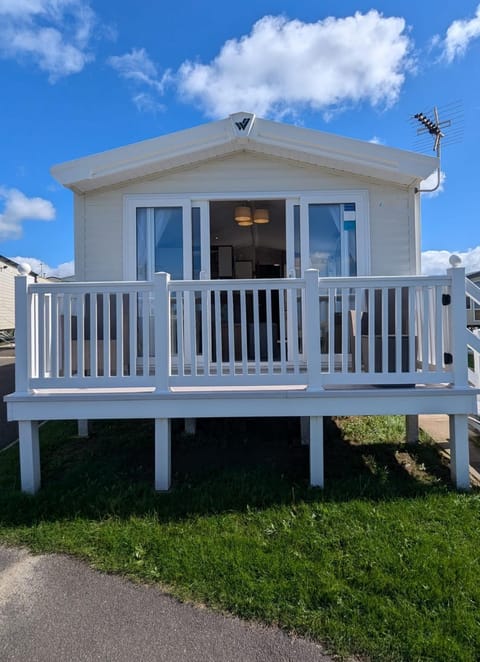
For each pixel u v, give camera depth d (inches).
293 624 73.6
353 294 181.2
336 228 185.8
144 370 135.7
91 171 177.6
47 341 142.4
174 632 73.1
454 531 102.3
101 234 187.2
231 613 77.4
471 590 80.0
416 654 66.3
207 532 104.7
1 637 72.7
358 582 83.2
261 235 278.4
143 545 99.7
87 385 135.8
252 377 135.3
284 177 186.7
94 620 76.6
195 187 187.5
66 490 133.2
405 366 145.2
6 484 142.1
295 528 104.7
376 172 179.9
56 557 97.3
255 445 177.5
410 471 145.9
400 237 184.9
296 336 135.9
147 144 176.6
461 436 132.1
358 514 111.3
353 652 67.4
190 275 186.5
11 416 134.5
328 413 133.3
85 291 136.6
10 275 1016.9
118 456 168.2
